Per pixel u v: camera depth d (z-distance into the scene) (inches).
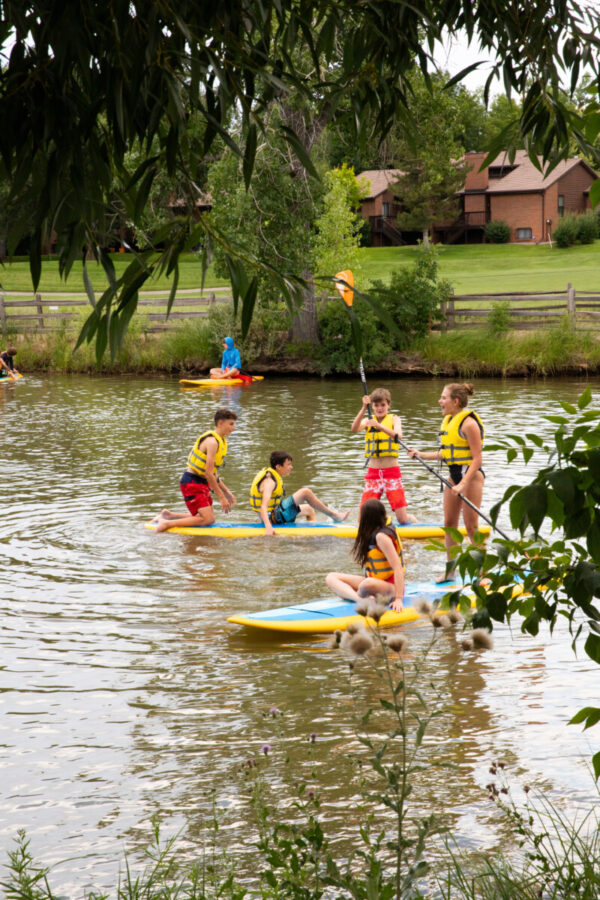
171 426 814.5
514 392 1013.8
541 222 2807.6
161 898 162.1
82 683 276.1
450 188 2640.3
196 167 117.0
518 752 223.3
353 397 1015.6
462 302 1556.3
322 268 1223.5
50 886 171.3
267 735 237.6
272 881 143.4
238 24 128.0
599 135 147.4
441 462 422.9
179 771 218.8
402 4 144.4
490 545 137.6
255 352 1285.7
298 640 313.7
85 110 112.7
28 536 458.6
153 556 423.8
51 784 213.6
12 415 895.7
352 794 204.8
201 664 291.0
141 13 111.7
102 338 113.0
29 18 111.3
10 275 2145.7
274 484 481.4
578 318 1282.0
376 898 131.3
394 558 337.1
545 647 300.2
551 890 154.6
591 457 122.0
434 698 259.0
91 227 112.9
